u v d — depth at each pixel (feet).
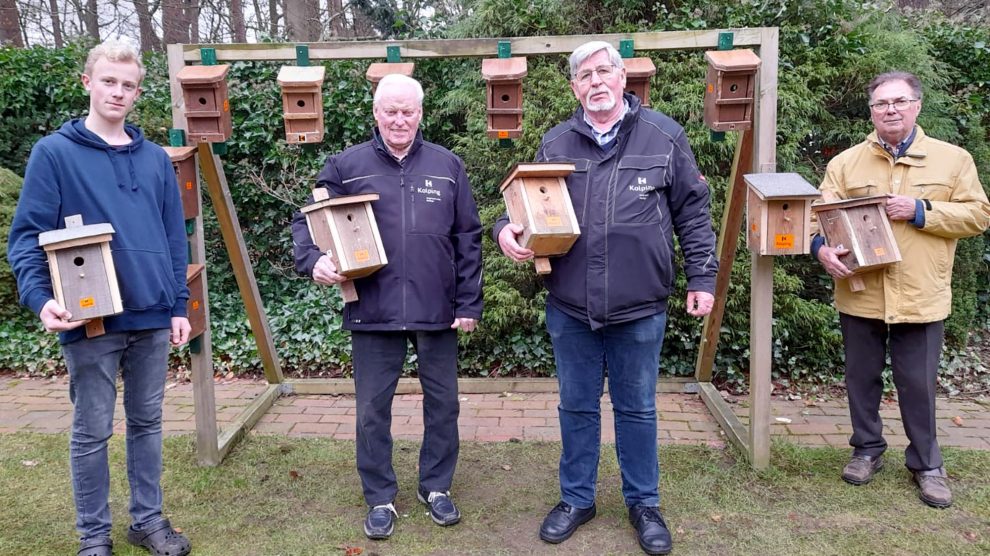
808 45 14.93
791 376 14.49
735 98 9.57
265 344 13.58
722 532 8.71
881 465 10.21
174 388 14.56
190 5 41.19
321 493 9.91
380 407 8.63
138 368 7.93
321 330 16.02
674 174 7.89
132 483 8.29
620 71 7.75
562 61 16.06
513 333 15.21
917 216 8.73
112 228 7.22
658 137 7.82
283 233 19.01
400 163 8.36
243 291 12.77
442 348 8.73
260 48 10.34
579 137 7.97
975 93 16.74
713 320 12.71
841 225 9.07
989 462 10.46
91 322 7.24
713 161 14.19
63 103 19.35
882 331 9.62
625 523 8.95
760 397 10.23
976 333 16.66
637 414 8.29
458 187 8.64
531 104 15.06
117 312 7.18
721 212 14.17
